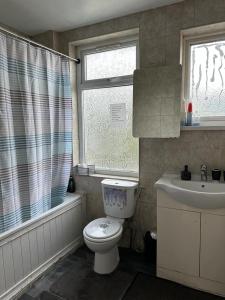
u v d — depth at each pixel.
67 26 2.37
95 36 2.32
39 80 2.06
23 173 1.94
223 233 1.66
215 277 1.73
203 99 2.07
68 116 2.42
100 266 1.98
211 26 1.86
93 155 2.63
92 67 2.54
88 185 2.56
